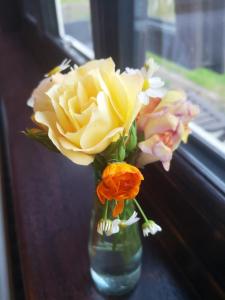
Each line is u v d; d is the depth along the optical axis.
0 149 0.52
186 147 0.28
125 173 0.16
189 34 0.40
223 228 0.22
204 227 0.24
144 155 0.19
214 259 0.23
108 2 0.38
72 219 0.32
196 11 0.39
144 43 0.40
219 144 0.28
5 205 0.39
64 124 0.17
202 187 0.23
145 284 0.26
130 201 0.19
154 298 0.25
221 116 0.34
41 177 0.38
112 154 0.18
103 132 0.17
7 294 0.28
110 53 0.41
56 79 0.18
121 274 0.24
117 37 0.39
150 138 0.18
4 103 0.58
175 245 0.27
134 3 0.37
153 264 0.27
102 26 0.40
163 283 0.26
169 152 0.17
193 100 0.37
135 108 0.17
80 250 0.29
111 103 0.17
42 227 0.31
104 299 0.25
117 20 0.38
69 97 0.17
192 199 0.24
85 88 0.18
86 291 0.26
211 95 0.38
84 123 0.17
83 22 0.50
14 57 0.80
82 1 0.49
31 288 0.26
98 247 0.23
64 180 0.38
